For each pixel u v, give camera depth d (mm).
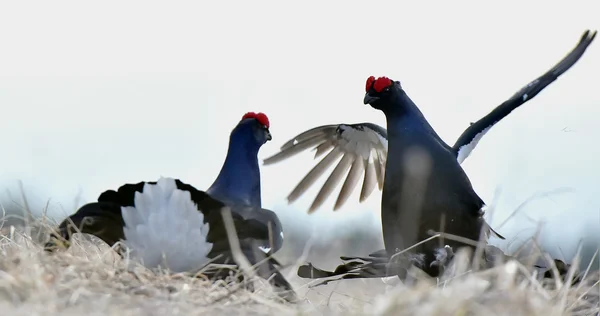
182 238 11320
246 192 13781
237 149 13844
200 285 10852
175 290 10586
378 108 13672
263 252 11570
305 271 12953
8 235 12688
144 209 11242
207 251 11461
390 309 9102
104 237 11664
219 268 11469
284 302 10875
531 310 9508
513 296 9602
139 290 10211
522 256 12859
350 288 14953
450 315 9008
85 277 10320
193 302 10062
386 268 12969
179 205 11234
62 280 9930
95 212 11383
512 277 9891
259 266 11438
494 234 13609
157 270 11422
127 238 11336
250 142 13883
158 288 10477
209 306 9992
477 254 11562
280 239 12047
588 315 11242
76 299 9430
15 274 9508
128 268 11039
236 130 13891
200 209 11430
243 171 13820
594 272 12125
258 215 12055
